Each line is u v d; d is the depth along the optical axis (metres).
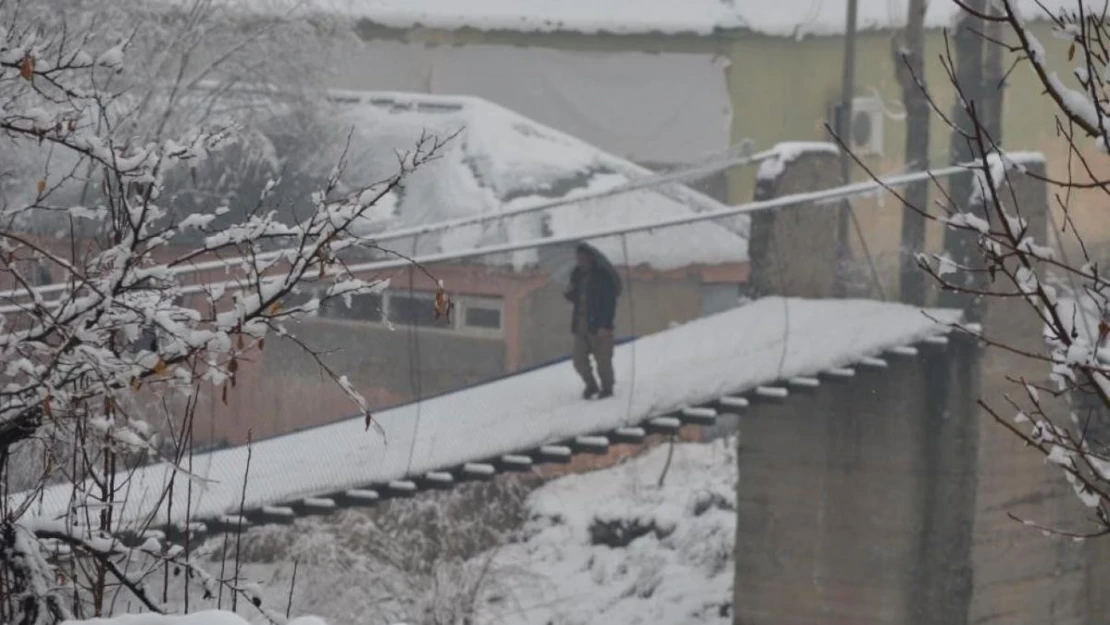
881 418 29.98
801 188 29.39
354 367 22.48
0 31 10.37
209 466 19.52
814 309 27.38
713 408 25.73
